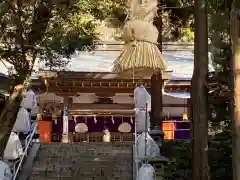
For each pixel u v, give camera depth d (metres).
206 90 6.56
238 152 5.25
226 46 7.27
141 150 8.90
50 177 10.65
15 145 9.84
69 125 17.70
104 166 11.07
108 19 11.55
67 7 7.75
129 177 10.60
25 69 7.60
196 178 6.41
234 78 5.35
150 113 12.31
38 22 7.45
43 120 17.08
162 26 11.91
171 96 16.50
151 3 5.44
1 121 7.39
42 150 11.77
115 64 5.52
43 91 16.11
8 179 8.22
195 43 6.68
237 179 5.22
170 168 8.58
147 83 15.00
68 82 15.89
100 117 17.73
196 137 6.48
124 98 17.33
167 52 18.78
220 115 8.07
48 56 9.56
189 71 16.47
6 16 7.32
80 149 11.83
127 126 17.67
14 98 7.48
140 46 5.29
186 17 11.34
